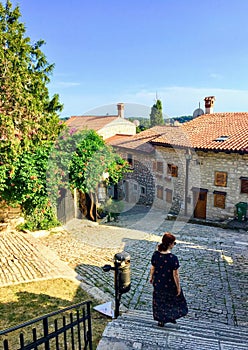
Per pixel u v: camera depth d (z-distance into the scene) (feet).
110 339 11.19
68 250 25.59
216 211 44.29
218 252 29.45
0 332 7.95
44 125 33.40
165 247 12.46
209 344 10.91
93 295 18.38
